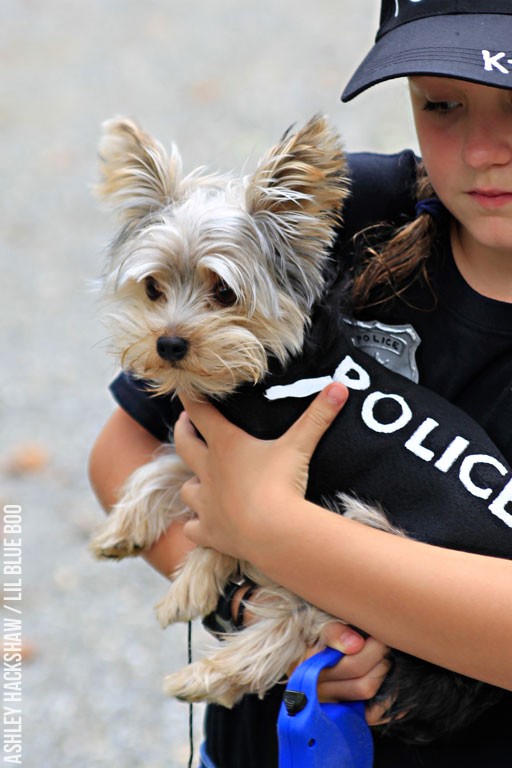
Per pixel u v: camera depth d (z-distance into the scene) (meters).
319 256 4.80
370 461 4.43
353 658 4.20
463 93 4.04
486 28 3.99
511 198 4.05
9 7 28.38
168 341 4.66
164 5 27.89
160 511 5.35
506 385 4.33
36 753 8.23
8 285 16.09
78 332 14.88
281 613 4.88
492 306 4.32
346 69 22.27
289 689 4.02
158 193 5.17
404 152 4.95
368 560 3.94
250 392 4.72
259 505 4.22
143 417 5.33
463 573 3.84
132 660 9.24
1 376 13.82
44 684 8.98
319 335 4.71
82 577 10.31
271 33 24.91
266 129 19.62
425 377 4.53
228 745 4.87
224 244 4.79
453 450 4.33
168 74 23.17
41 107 22.39
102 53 25.02
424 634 3.85
